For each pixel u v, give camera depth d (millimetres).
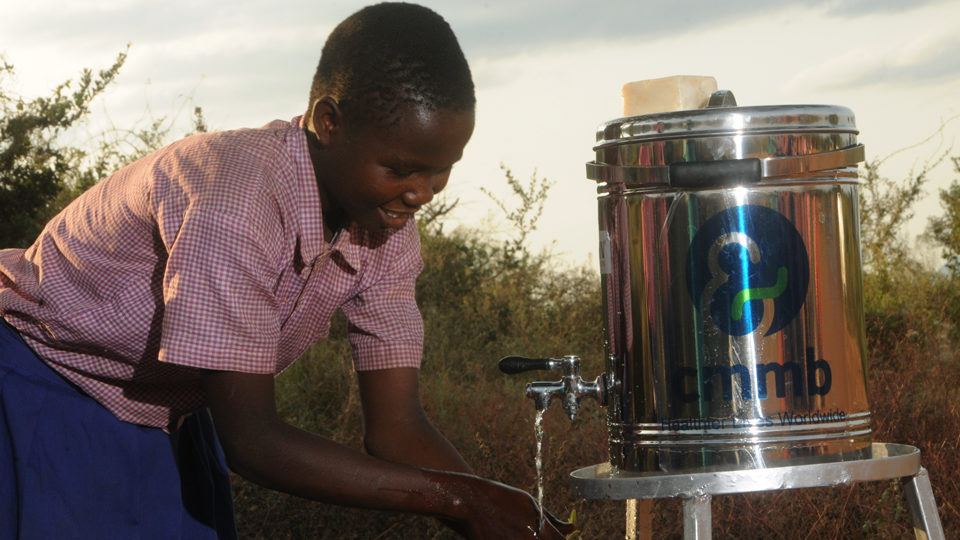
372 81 1853
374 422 2400
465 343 5879
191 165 1971
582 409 4375
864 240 6512
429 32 1869
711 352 2184
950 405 4168
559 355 5684
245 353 1893
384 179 1912
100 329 2066
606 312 2375
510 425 4293
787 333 2178
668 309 2215
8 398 2123
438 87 1853
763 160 2150
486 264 6926
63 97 6172
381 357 2377
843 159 2201
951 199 6711
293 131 1994
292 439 1901
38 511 2105
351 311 2367
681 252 2197
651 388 2242
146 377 2139
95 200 2129
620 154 2268
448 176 1966
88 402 2168
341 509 3725
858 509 3711
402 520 3701
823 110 2217
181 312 1862
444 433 4320
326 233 2146
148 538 2229
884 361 5070
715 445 2188
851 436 2234
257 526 3754
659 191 2215
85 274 2082
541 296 6551
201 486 2416
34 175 6062
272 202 1945
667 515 3654
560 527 2041
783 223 2172
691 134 2180
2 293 2156
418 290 6508
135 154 6531
